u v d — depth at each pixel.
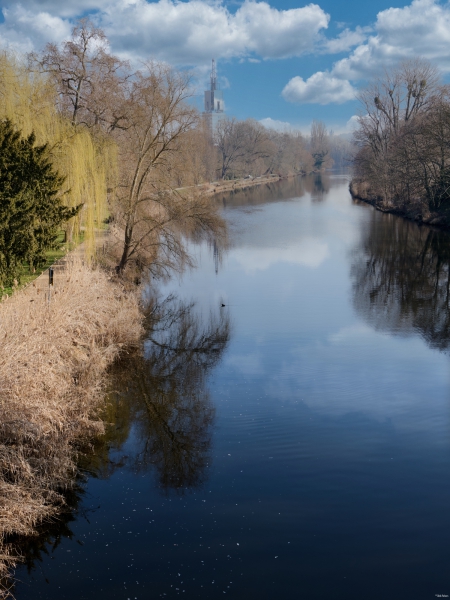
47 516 8.87
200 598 7.34
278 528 8.76
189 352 17.69
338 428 12.28
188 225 23.20
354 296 24.77
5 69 20.45
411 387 14.69
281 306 23.17
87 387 12.71
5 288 17.86
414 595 7.41
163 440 11.91
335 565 7.96
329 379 15.34
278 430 12.25
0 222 15.61
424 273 29.14
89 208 23.02
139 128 24.03
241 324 20.72
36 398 10.43
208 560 8.05
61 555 8.14
